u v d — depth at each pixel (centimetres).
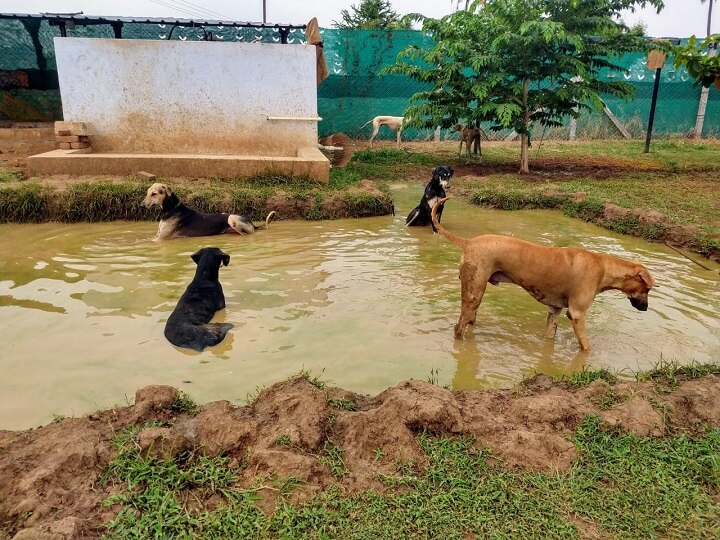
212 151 1276
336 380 416
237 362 441
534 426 341
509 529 262
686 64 475
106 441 311
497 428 336
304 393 353
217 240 809
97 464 295
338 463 303
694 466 307
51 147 1289
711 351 477
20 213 879
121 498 269
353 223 938
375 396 382
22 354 446
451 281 642
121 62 1200
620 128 2202
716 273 693
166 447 301
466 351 473
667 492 289
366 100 1970
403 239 831
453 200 1142
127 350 457
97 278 629
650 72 2139
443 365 448
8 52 1555
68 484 280
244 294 588
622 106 2181
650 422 344
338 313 543
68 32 1557
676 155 1741
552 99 1355
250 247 772
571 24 1344
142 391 354
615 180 1293
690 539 260
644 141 2139
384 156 1652
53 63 1579
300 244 793
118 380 410
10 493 273
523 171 1421
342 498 279
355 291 604
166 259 707
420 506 274
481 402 369
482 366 448
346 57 1906
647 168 1492
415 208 989
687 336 507
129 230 858
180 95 1235
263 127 1280
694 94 2177
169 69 1218
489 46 1369
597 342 495
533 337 505
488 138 2158
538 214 1030
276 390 365
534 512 273
